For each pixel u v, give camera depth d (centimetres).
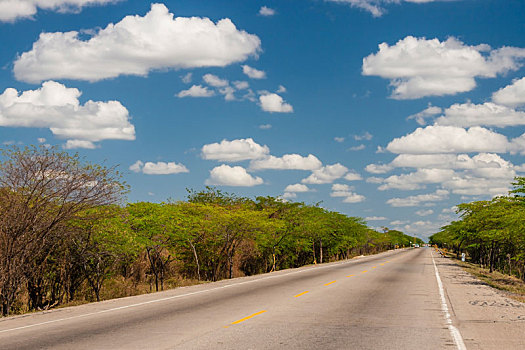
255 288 2047
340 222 6669
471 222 4797
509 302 1648
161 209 2930
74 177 1752
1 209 1628
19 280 1719
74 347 868
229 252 4159
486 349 839
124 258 2570
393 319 1180
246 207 4506
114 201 1847
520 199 2972
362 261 5375
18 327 1141
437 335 970
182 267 3881
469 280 2762
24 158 1650
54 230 1841
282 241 5006
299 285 2166
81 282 2372
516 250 4906
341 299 1614
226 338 930
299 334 973
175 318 1210
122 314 1312
